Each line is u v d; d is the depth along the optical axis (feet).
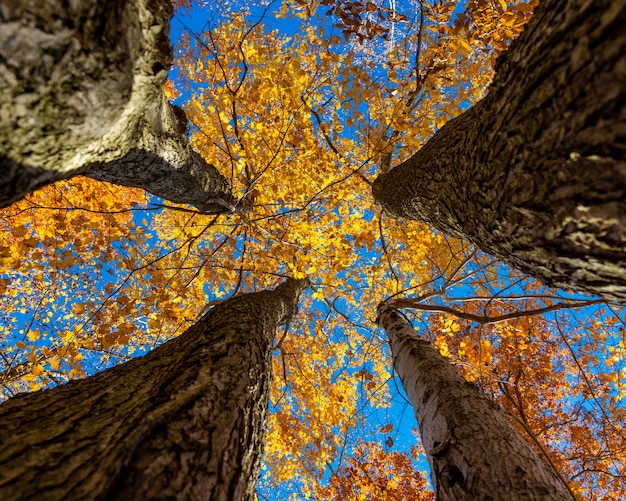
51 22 2.54
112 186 13.89
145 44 3.75
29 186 3.60
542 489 4.36
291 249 14.62
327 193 13.73
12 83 2.62
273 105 15.08
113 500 2.53
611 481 16.89
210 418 3.83
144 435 3.14
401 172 9.39
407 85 14.24
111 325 11.00
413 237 16.19
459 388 6.63
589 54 2.45
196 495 2.95
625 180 2.52
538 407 17.90
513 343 16.89
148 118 5.92
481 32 10.49
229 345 5.61
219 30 15.88
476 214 4.52
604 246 2.89
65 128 3.27
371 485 16.88
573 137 2.68
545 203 3.15
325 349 19.94
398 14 10.57
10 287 12.86
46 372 11.50
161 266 13.80
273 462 18.42
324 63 11.89
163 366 4.96
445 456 5.33
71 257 10.28
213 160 15.80
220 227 15.39
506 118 3.49
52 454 2.78
